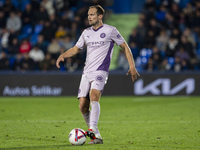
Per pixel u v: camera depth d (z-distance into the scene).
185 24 62.75
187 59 55.25
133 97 50.38
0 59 56.78
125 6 70.81
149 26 60.81
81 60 56.00
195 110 37.38
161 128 26.20
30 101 46.22
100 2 66.06
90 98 19.69
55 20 61.09
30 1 68.06
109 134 23.61
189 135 23.25
